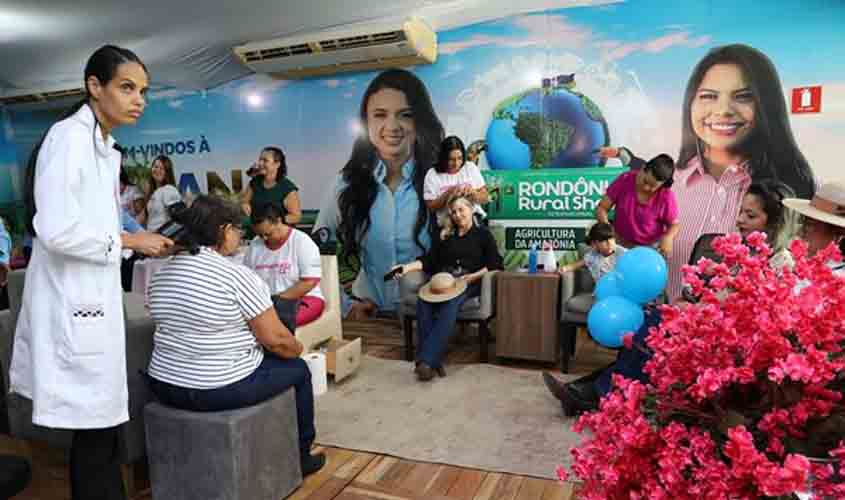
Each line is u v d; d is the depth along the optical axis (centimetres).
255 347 201
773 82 365
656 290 228
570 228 424
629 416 72
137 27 414
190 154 554
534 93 422
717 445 68
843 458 60
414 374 336
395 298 482
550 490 207
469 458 232
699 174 388
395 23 405
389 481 216
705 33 377
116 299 160
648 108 396
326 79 488
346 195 493
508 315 349
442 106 450
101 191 154
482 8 418
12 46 454
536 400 291
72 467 165
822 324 62
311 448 237
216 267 180
